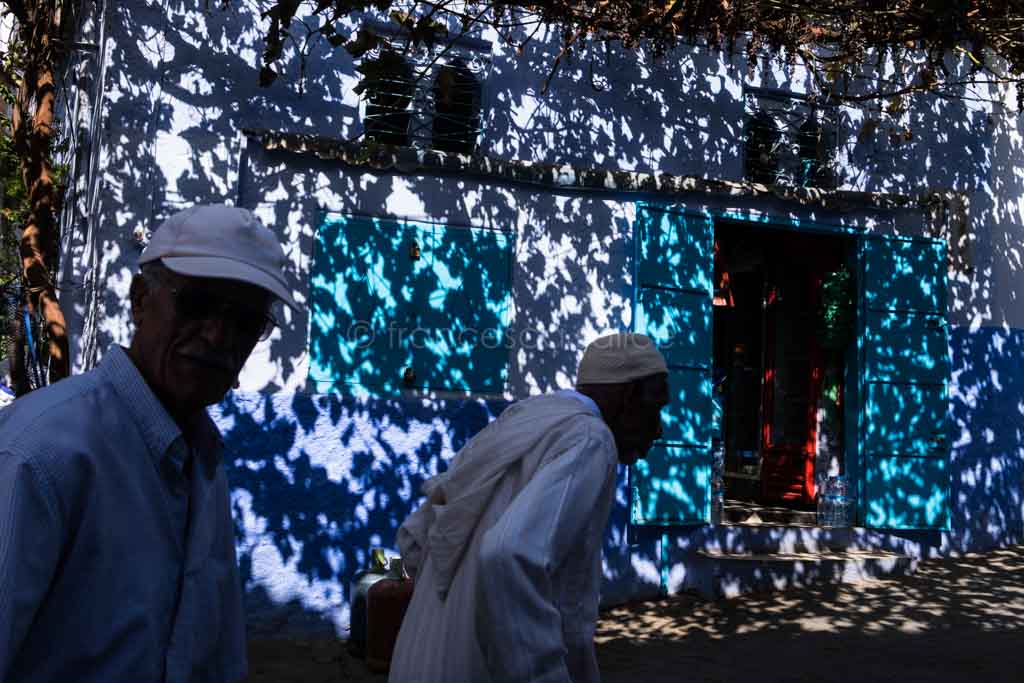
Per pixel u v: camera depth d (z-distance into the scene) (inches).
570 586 88.0
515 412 96.0
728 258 400.5
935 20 214.4
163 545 60.2
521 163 287.4
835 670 226.7
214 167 256.2
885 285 338.6
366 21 274.5
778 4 237.8
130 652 56.9
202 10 258.8
